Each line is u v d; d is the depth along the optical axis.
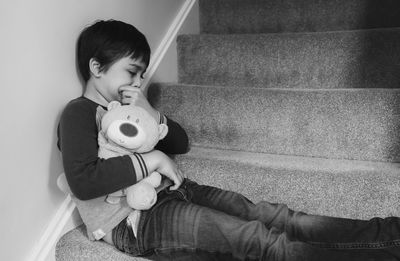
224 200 1.11
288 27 1.72
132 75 1.17
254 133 1.36
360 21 1.63
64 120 1.06
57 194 1.17
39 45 1.07
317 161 1.25
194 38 1.62
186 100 1.44
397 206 1.09
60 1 1.12
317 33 1.45
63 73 1.15
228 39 1.56
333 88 1.45
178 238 1.00
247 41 1.53
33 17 1.04
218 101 1.39
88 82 1.19
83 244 1.09
